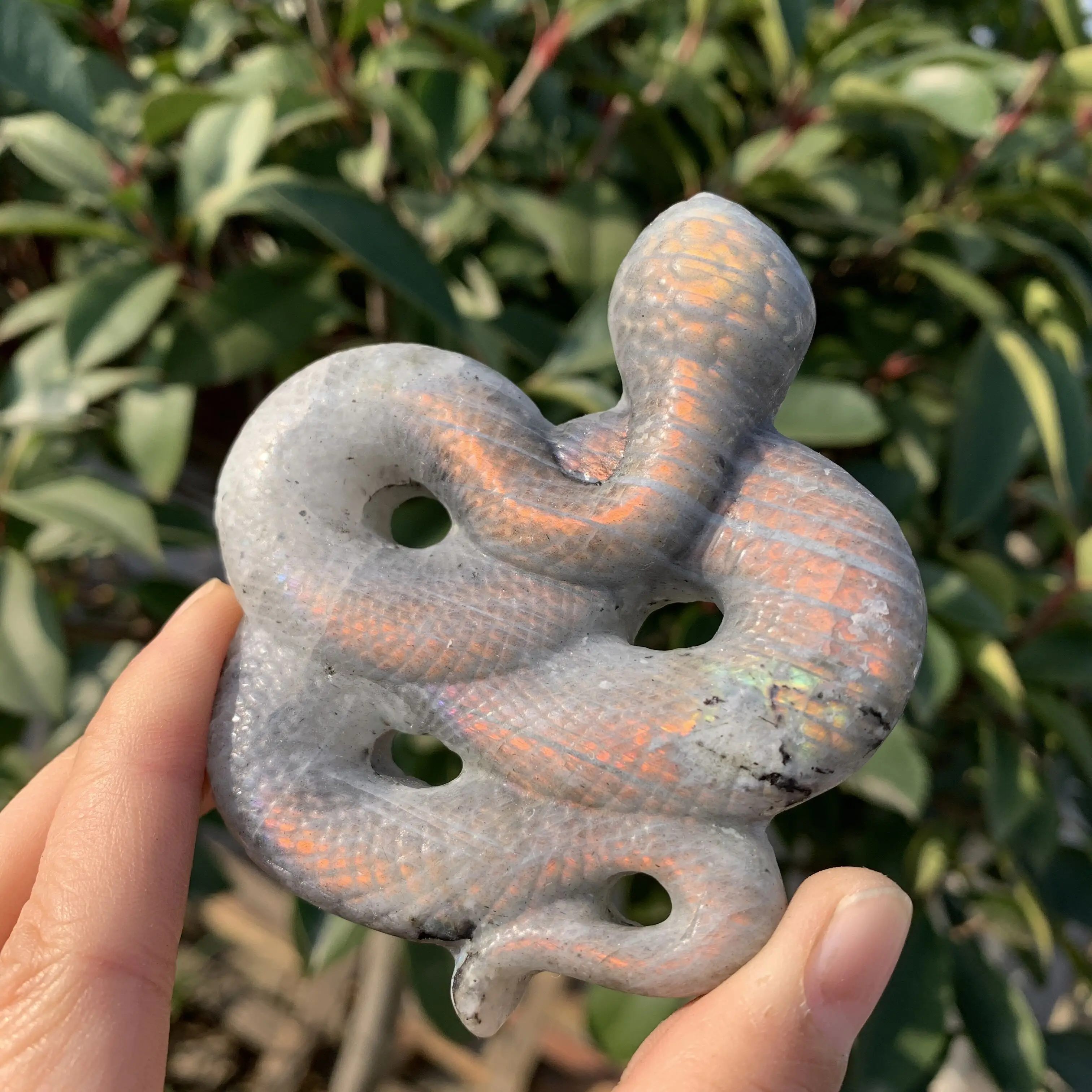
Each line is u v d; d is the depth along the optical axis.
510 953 0.11
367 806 0.12
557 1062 0.32
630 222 0.20
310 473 0.12
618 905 0.18
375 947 0.28
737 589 0.11
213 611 0.14
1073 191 0.20
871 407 0.17
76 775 0.13
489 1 0.19
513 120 0.21
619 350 0.12
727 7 0.20
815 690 0.11
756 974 0.11
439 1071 0.33
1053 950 0.22
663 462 0.11
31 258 0.23
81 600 0.26
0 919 0.14
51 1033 0.11
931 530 0.20
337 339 0.21
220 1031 0.34
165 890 0.13
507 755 0.11
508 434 0.12
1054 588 0.19
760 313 0.12
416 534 0.18
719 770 0.11
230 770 0.12
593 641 0.12
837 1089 0.11
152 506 0.21
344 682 0.12
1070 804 0.26
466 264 0.21
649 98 0.20
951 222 0.20
